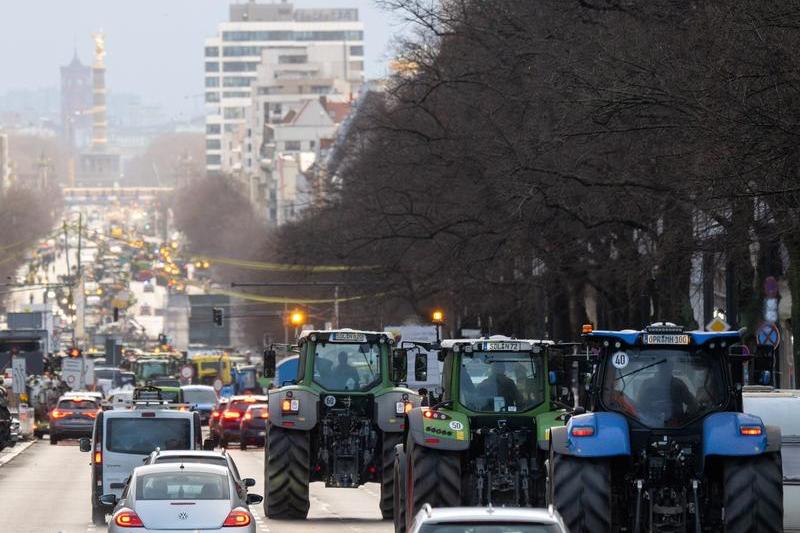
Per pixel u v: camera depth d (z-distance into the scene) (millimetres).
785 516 75062
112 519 60969
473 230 147500
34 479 133625
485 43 142750
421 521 41062
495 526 40875
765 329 106500
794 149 89375
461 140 148500
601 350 61531
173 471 63031
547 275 155125
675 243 111938
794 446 75062
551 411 71312
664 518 60031
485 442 70688
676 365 60938
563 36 125688
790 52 89188
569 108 116188
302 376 90125
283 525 85812
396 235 163625
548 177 128125
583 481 59219
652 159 114750
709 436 59406
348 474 89562
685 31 105938
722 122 91250
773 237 98250
